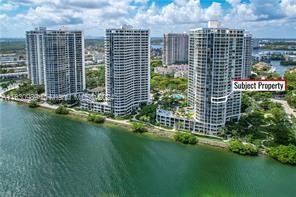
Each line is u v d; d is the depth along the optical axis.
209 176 175.12
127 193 156.88
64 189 159.25
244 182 168.50
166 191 159.38
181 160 195.25
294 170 180.75
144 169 182.75
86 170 180.38
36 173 176.00
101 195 154.38
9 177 171.00
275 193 158.00
